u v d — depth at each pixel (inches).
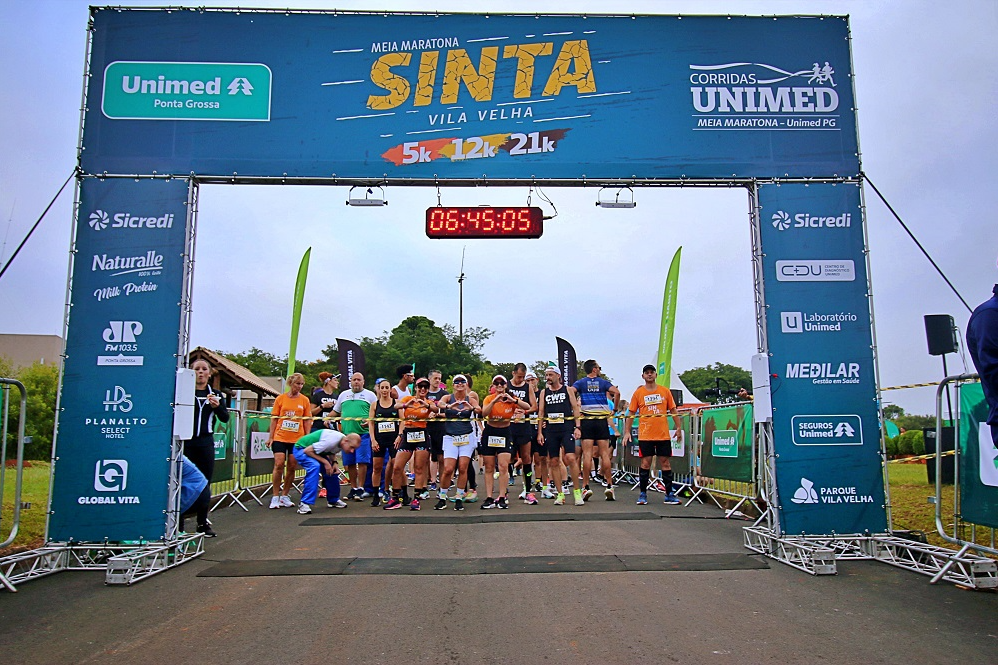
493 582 195.9
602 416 415.2
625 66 270.8
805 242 261.0
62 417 239.5
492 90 268.7
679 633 150.5
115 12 261.3
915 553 226.2
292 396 390.6
